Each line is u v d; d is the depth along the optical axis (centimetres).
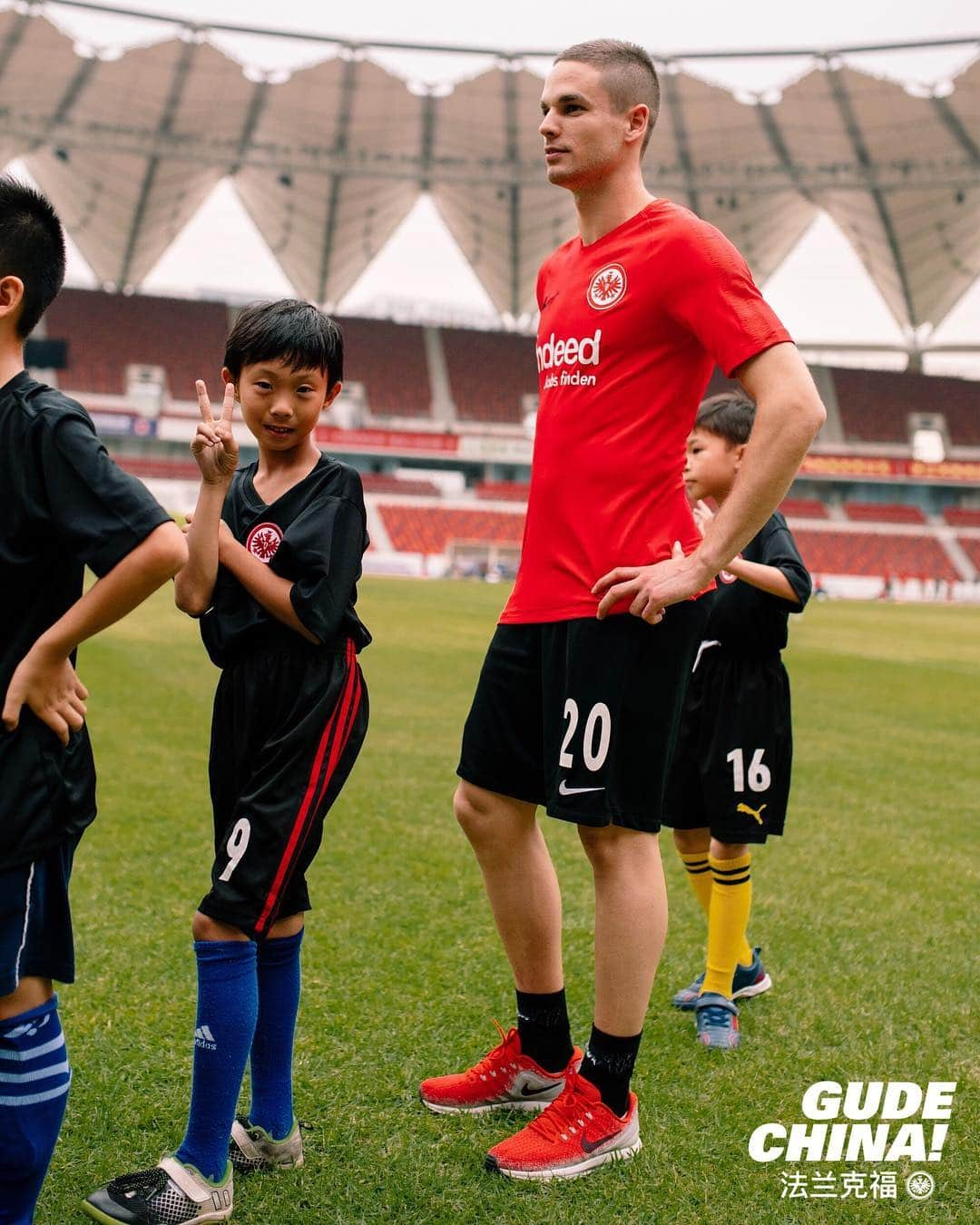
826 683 1269
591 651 229
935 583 4312
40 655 168
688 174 4028
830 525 4791
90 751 183
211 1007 200
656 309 228
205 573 212
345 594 216
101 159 3966
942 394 5272
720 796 303
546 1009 249
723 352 221
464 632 1673
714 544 217
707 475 314
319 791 213
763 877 455
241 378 222
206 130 3794
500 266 4897
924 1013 311
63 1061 177
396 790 595
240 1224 197
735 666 312
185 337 4634
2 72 3384
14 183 176
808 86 3384
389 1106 244
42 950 174
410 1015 292
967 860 494
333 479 223
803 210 4278
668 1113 246
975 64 3144
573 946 359
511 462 4628
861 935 381
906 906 417
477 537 4338
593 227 241
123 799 534
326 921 369
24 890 169
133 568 166
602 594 229
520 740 244
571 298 239
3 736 170
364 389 4762
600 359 233
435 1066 263
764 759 306
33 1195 175
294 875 213
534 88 3531
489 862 248
